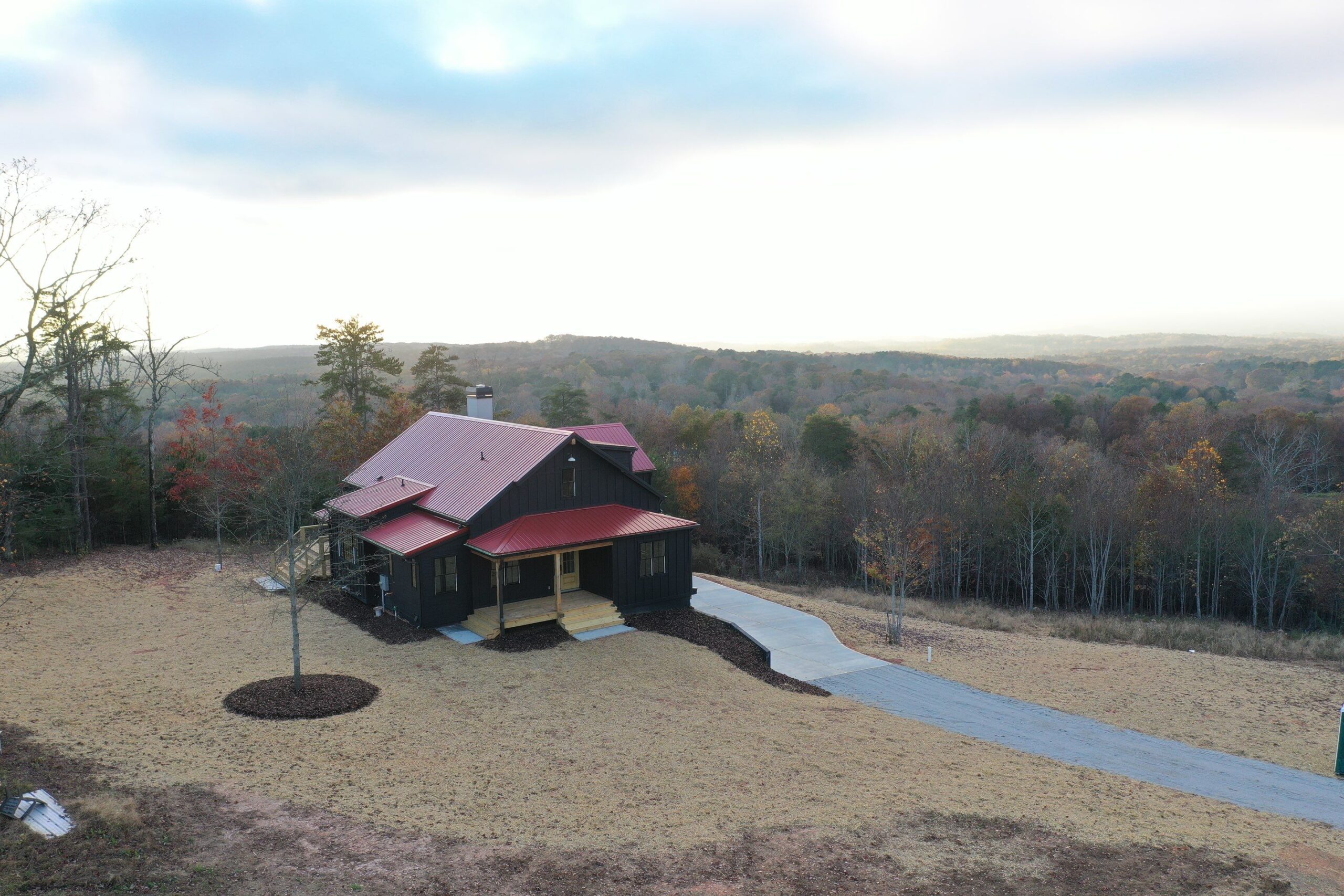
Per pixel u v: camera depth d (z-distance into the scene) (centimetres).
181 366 3856
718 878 1190
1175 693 2731
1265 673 3027
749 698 2144
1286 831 1586
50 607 2588
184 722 1692
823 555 5906
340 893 1076
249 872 1102
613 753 1680
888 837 1359
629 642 2528
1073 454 6631
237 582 2711
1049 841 1388
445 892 1105
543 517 2759
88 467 3666
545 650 2411
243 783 1405
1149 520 4791
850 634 3103
